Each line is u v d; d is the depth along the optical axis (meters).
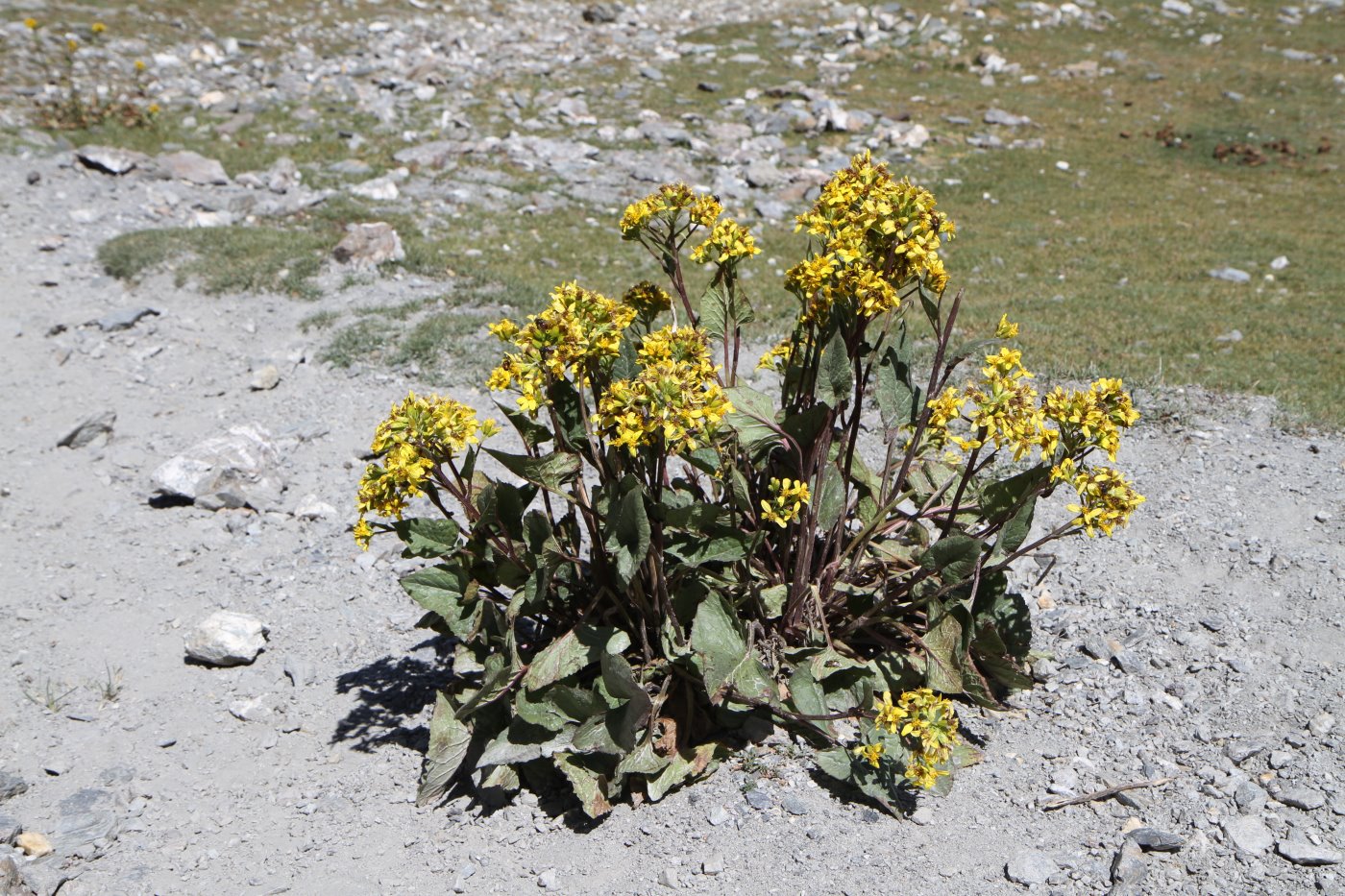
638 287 1.25
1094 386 1.16
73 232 2.58
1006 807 1.19
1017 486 1.18
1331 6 5.92
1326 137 4.14
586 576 1.23
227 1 4.81
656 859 1.16
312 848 1.19
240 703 1.32
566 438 1.20
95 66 3.88
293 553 1.53
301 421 1.79
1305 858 1.13
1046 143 4.02
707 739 1.23
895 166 3.68
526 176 3.33
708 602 1.17
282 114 3.71
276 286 2.28
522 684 1.18
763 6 5.83
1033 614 1.38
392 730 1.29
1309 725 1.23
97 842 1.19
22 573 1.49
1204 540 1.47
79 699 1.33
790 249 2.82
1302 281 2.64
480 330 2.04
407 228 2.74
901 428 1.29
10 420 1.78
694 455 1.18
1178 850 1.15
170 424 1.79
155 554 1.53
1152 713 1.26
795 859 1.15
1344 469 1.59
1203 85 4.76
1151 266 2.76
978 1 5.69
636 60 4.80
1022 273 2.69
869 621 1.23
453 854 1.18
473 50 4.78
